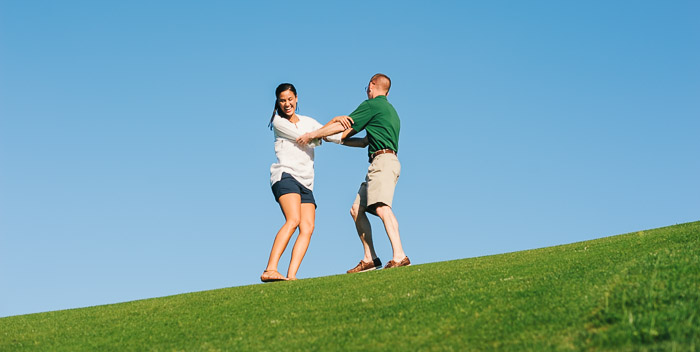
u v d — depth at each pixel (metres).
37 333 5.67
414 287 5.73
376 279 6.41
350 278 6.70
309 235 8.03
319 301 5.60
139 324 5.55
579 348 3.64
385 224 8.11
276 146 8.20
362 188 8.58
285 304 5.65
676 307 4.04
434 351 3.90
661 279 4.65
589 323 4.04
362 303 5.32
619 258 5.80
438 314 4.66
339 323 4.79
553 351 3.63
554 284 5.04
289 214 7.87
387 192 8.11
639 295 4.35
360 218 8.57
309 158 8.18
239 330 4.96
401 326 4.48
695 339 3.49
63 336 5.45
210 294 6.67
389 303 5.21
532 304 4.57
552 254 6.85
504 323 4.23
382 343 4.16
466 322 4.37
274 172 8.05
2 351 5.15
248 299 6.04
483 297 4.96
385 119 8.31
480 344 3.92
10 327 6.09
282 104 8.05
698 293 4.23
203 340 4.81
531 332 4.00
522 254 7.35
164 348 4.73
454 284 5.63
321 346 4.25
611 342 3.66
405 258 7.96
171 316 5.71
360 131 8.38
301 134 8.08
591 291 4.64
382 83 8.80
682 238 6.58
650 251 5.97
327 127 8.06
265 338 4.64
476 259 7.40
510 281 5.44
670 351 3.37
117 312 6.21
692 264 4.93
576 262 5.96
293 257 7.88
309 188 8.17
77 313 6.48
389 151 8.27
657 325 3.78
